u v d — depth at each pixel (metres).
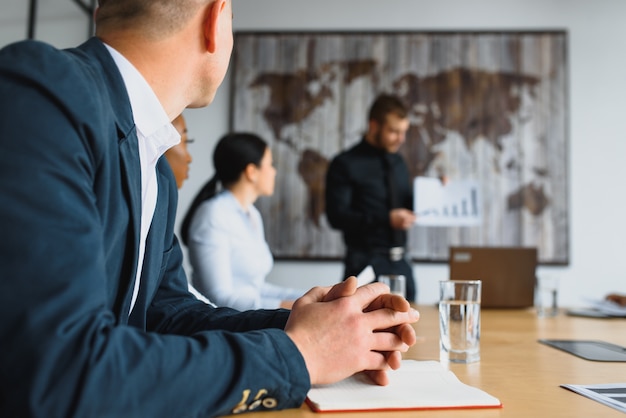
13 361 0.50
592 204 3.79
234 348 0.60
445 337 1.01
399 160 3.33
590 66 3.86
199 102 0.84
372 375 0.75
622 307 1.95
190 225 2.11
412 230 3.75
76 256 0.53
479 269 2.10
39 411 0.49
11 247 0.50
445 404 0.66
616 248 3.77
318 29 3.91
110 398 0.51
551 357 1.06
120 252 0.68
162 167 0.95
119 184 0.66
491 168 3.79
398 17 3.91
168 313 0.96
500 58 3.84
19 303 0.50
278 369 0.61
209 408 0.56
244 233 2.12
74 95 0.58
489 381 0.83
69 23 3.20
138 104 0.74
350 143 3.83
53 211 0.53
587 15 3.88
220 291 1.94
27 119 0.54
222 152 2.21
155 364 0.54
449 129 3.82
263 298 2.27
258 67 3.88
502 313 1.98
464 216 2.94
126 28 0.75
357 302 0.73
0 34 2.49
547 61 3.83
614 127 3.82
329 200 3.26
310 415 0.62
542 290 1.94
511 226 3.76
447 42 3.86
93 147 0.59
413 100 3.84
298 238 3.78
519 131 3.80
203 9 0.76
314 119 3.85
